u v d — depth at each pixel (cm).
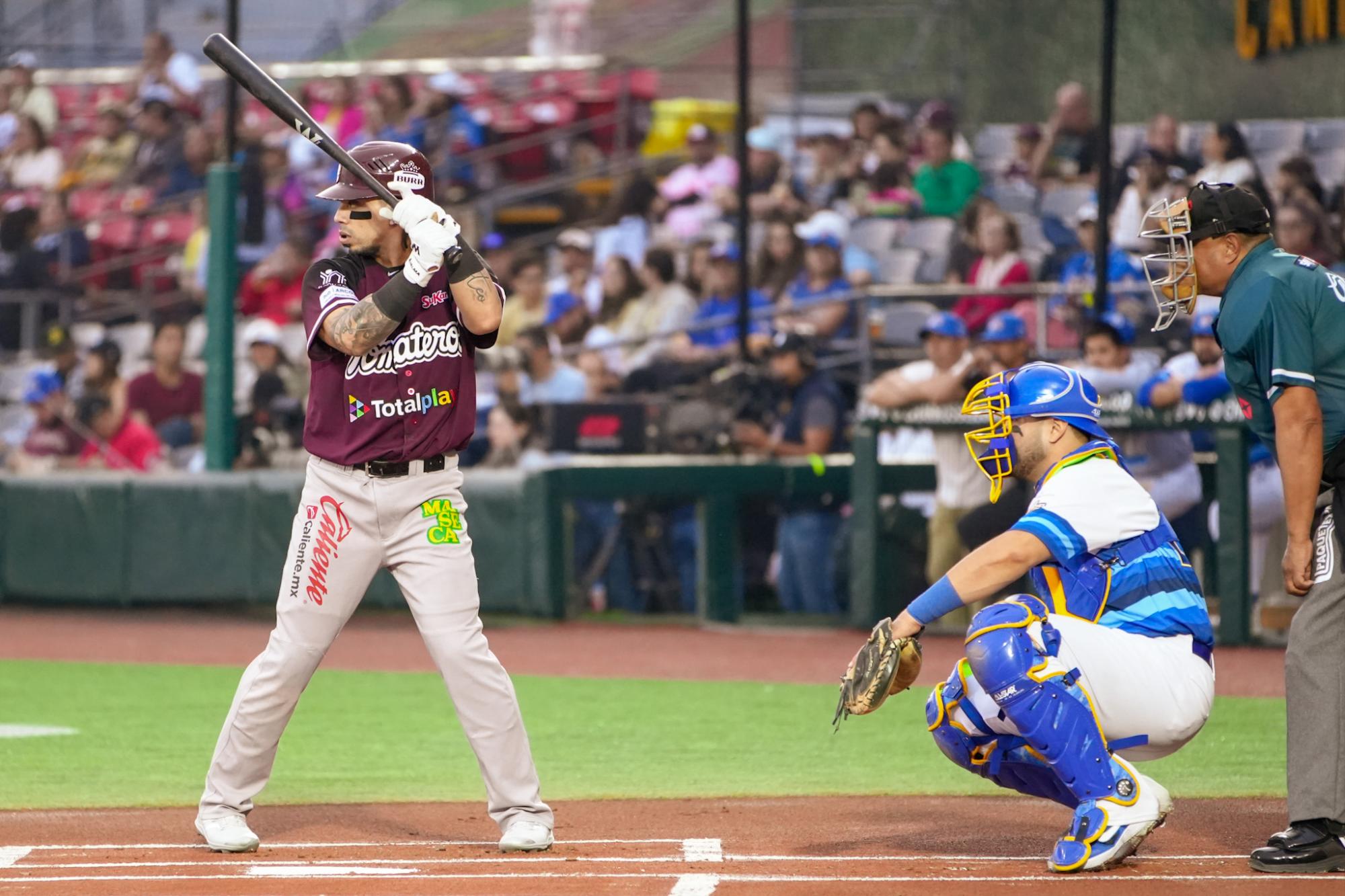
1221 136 3897
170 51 5253
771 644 3178
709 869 1309
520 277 4288
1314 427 1298
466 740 2119
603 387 3959
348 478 1383
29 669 2891
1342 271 3684
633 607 3597
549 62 5253
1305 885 1223
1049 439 1310
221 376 3772
